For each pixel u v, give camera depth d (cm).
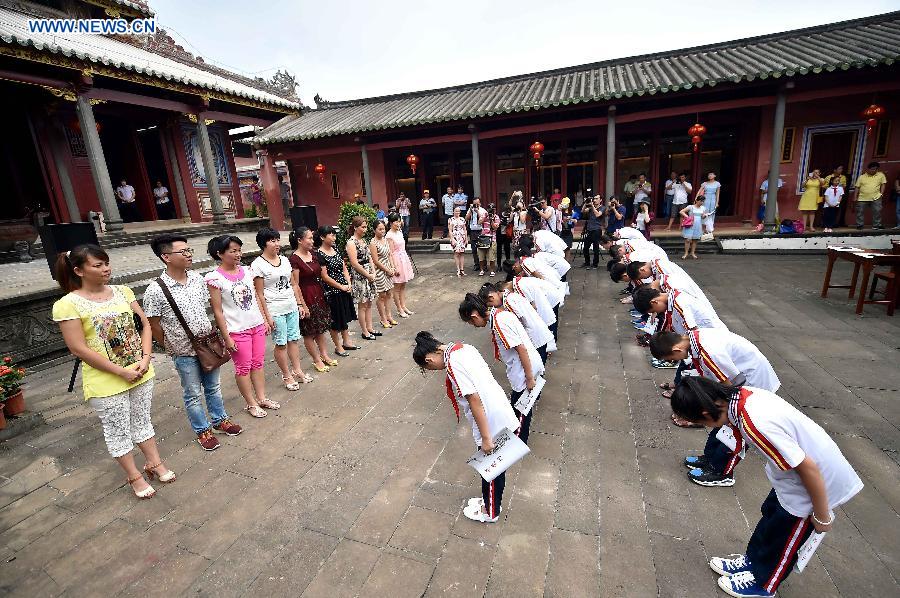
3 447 403
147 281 741
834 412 394
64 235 611
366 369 548
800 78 1048
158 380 543
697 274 937
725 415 217
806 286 805
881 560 247
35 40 807
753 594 226
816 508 192
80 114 976
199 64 1539
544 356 437
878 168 1068
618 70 1391
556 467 343
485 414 257
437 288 962
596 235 1055
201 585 255
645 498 305
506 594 239
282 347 485
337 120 1595
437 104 1526
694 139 1153
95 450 397
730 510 291
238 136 1914
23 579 264
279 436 407
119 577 263
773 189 1121
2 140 1141
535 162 1506
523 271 518
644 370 506
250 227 1453
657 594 234
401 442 389
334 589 248
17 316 572
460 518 296
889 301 629
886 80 1021
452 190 1493
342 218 966
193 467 366
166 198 1391
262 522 302
